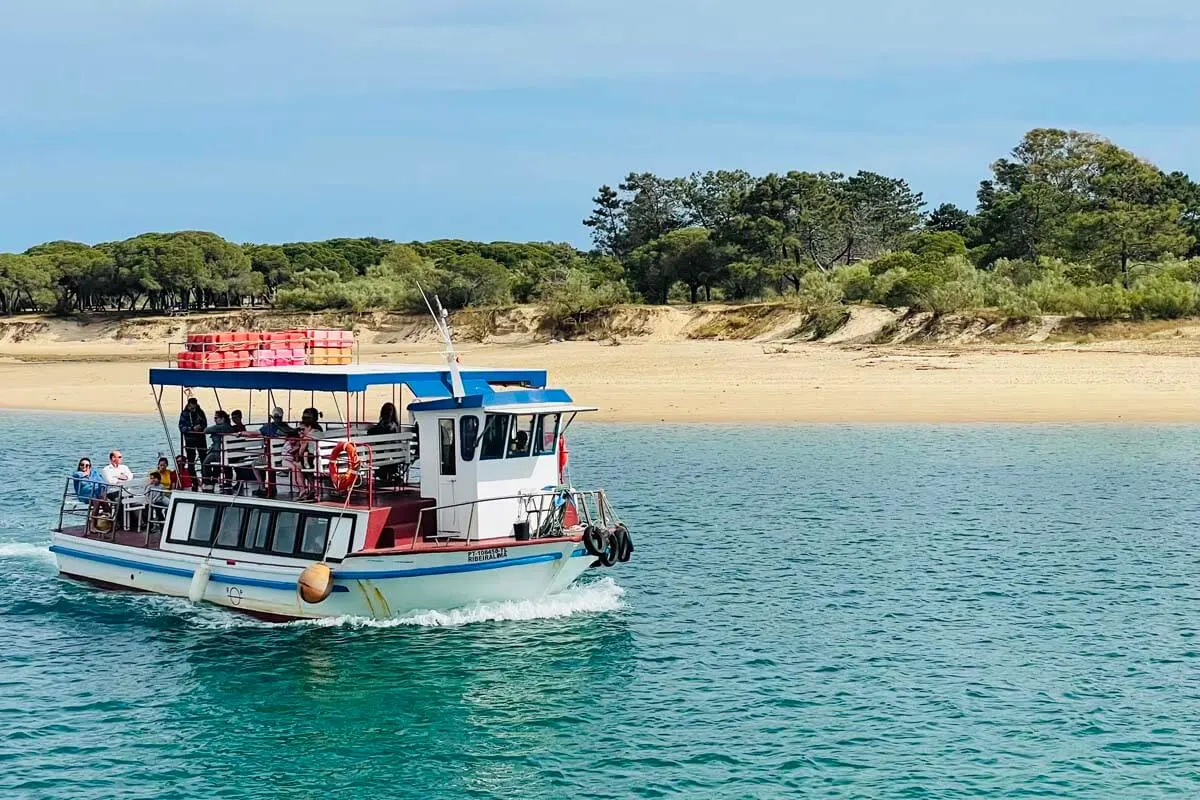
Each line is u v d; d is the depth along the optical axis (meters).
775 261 144.62
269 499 25.88
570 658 23.53
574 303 124.75
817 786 17.94
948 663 23.17
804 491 41.44
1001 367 73.56
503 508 25.53
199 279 179.75
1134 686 21.83
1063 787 17.78
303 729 20.47
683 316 114.44
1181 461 46.59
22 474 48.00
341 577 24.53
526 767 18.84
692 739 19.72
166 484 28.62
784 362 81.31
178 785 18.50
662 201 180.75
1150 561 30.91
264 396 71.94
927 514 37.25
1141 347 77.94
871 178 185.38
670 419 61.91
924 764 18.61
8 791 18.27
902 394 66.88
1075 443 51.62
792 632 25.17
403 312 146.88
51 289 187.12
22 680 23.00
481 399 24.75
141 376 92.50
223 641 24.84
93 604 27.81
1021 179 150.12
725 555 31.98
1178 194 142.38
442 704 21.36
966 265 105.94
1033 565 30.61
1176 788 17.72
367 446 25.55
